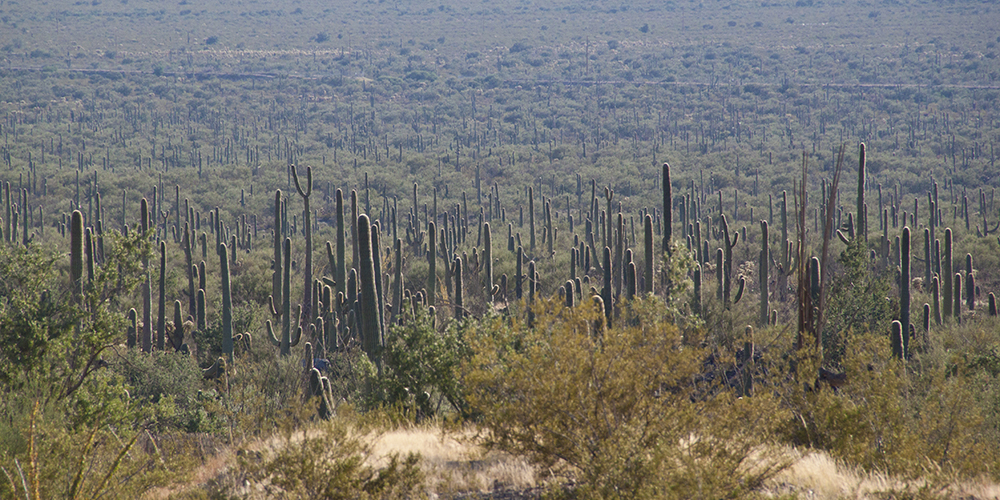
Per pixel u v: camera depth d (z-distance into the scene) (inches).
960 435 595.8
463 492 478.0
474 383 503.5
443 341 746.2
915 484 478.6
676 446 438.9
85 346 773.3
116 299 853.2
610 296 1322.6
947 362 906.7
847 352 689.6
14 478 465.7
